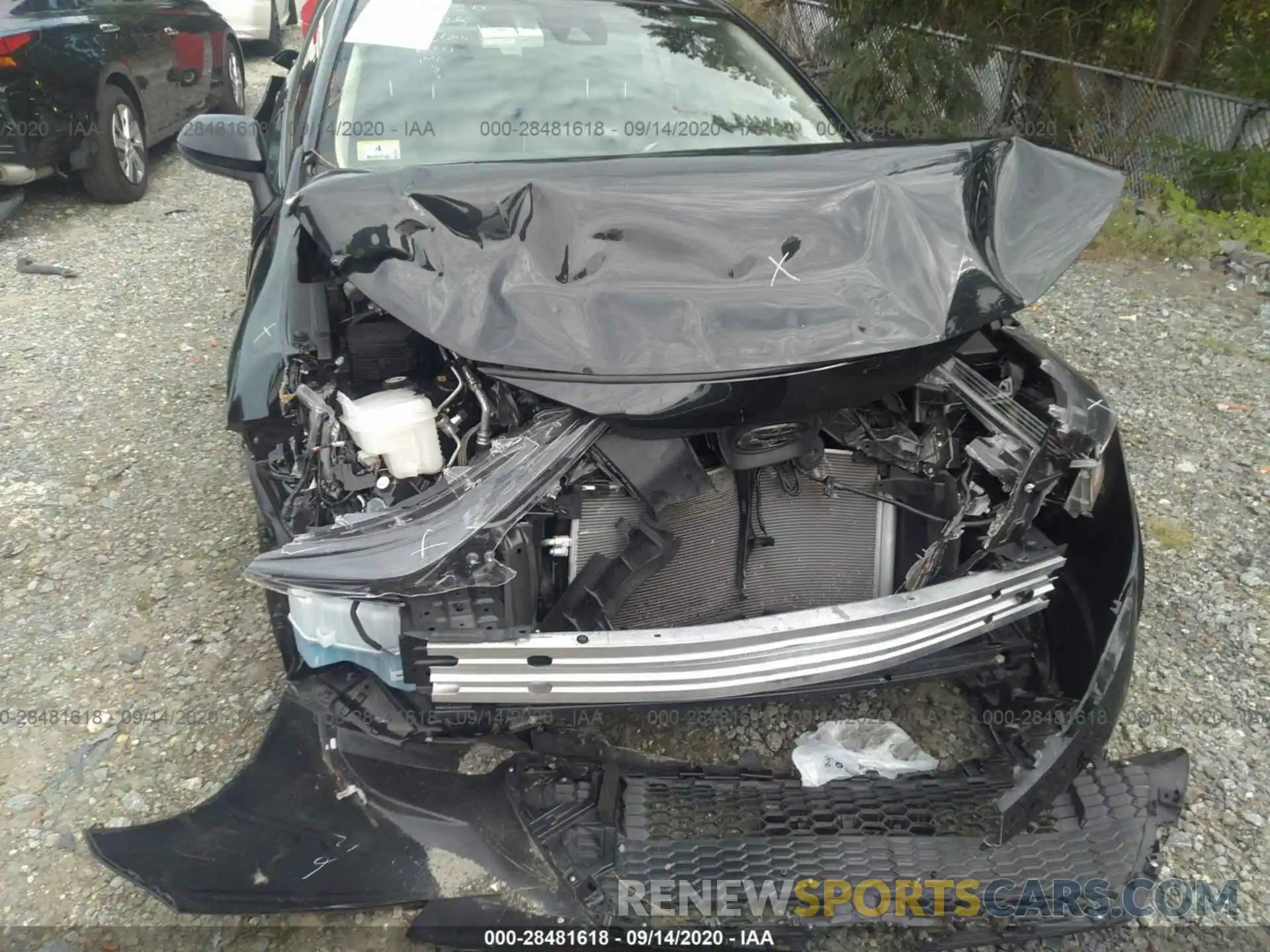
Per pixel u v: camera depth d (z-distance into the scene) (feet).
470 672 5.79
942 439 7.02
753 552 7.20
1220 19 21.26
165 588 9.41
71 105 17.95
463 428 6.57
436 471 6.23
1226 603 9.67
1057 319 16.10
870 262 6.30
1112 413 6.96
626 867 6.09
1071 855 6.37
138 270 16.97
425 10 9.92
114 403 12.67
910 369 6.12
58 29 17.40
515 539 5.64
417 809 6.12
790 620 6.04
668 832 6.32
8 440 11.76
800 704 8.29
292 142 9.51
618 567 6.25
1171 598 9.75
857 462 7.22
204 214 19.84
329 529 5.64
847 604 6.78
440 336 5.74
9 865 6.71
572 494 6.16
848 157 6.97
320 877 5.82
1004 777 6.91
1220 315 16.29
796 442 6.36
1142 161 21.33
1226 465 12.01
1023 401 7.04
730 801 6.62
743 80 10.12
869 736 7.67
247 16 31.89
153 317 15.17
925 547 7.32
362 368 6.87
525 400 6.01
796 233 6.37
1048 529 7.80
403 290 5.91
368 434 5.97
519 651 5.72
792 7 27.14
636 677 5.86
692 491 6.13
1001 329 7.88
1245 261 18.07
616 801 6.47
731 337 5.84
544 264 6.09
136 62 19.99
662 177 6.59
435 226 6.15
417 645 5.67
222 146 10.07
